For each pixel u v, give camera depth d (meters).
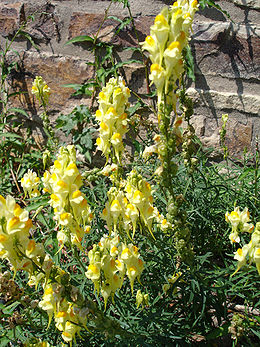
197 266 0.33
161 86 0.23
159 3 0.57
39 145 0.67
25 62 0.64
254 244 0.27
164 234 0.36
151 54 0.23
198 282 0.29
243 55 0.56
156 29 0.22
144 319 0.28
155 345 0.29
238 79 0.56
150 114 0.60
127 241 0.33
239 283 0.34
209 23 0.56
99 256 0.24
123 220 0.29
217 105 0.57
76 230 0.24
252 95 0.56
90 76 0.62
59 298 0.22
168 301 0.30
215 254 0.43
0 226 0.21
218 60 0.56
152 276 0.34
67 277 0.22
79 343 0.29
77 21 0.61
